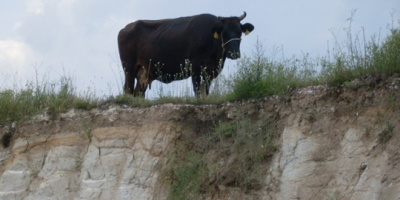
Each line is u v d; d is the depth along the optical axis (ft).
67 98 120.47
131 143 107.55
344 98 95.50
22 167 113.70
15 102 121.90
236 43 127.03
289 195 91.86
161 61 133.69
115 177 105.60
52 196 108.17
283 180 93.61
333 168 90.99
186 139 104.58
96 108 116.16
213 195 97.45
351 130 92.68
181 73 129.49
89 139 111.75
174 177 101.45
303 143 95.14
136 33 138.31
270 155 97.19
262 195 94.17
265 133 99.71
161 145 104.99
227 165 98.68
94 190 105.40
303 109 98.02
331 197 88.53
